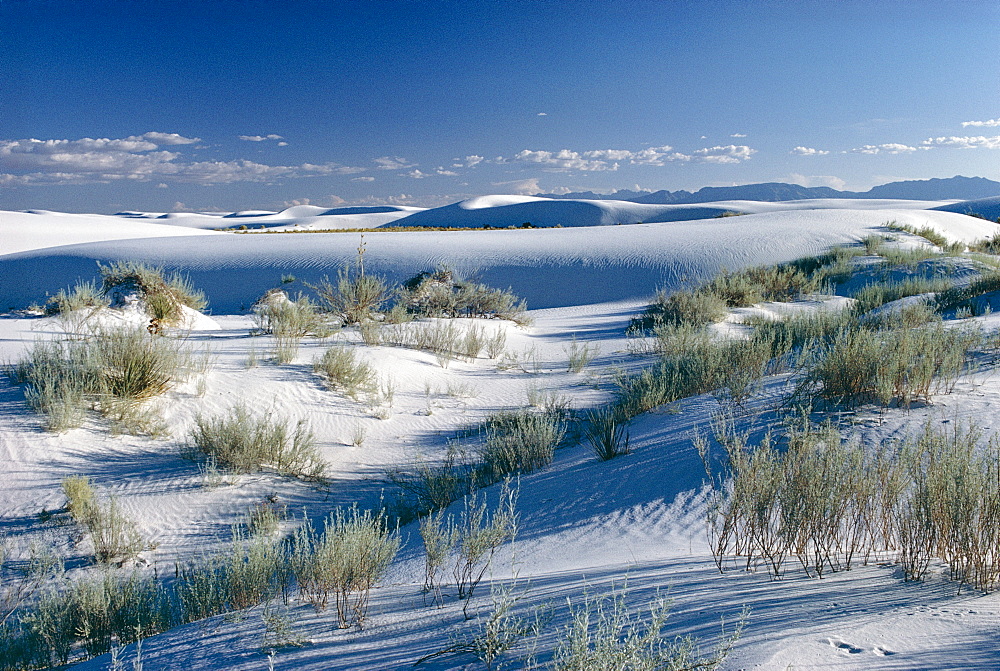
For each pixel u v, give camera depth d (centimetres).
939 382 711
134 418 901
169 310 1653
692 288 2698
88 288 1597
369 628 347
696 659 227
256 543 520
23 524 684
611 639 227
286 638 343
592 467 732
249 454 839
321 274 3712
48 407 866
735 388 860
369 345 1475
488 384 1347
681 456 663
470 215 18025
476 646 275
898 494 387
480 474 840
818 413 684
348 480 866
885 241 3628
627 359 1530
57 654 461
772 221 4572
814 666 213
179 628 422
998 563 311
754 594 313
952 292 1727
